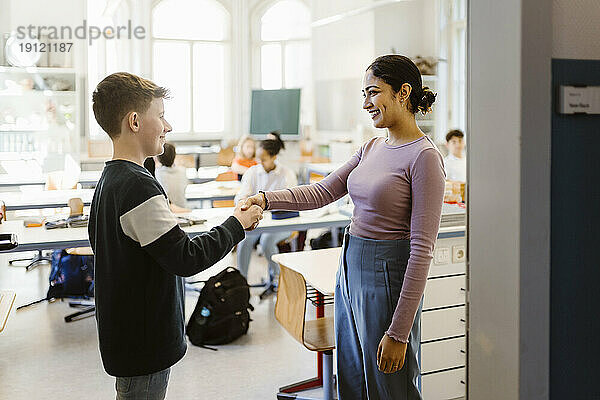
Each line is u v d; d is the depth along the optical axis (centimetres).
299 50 1156
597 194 179
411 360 246
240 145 862
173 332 226
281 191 268
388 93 236
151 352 221
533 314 173
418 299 229
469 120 188
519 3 167
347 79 1045
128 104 223
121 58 1069
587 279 180
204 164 1070
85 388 414
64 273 586
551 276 176
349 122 1048
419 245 227
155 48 1101
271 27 1162
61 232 488
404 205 236
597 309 182
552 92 172
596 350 183
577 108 172
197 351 482
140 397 225
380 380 245
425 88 243
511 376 176
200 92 1138
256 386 419
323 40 1107
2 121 954
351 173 252
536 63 169
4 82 952
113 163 224
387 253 238
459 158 668
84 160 1018
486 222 183
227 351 481
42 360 462
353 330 258
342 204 624
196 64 1130
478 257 187
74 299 607
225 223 238
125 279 218
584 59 176
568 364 180
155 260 219
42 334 517
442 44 925
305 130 1147
